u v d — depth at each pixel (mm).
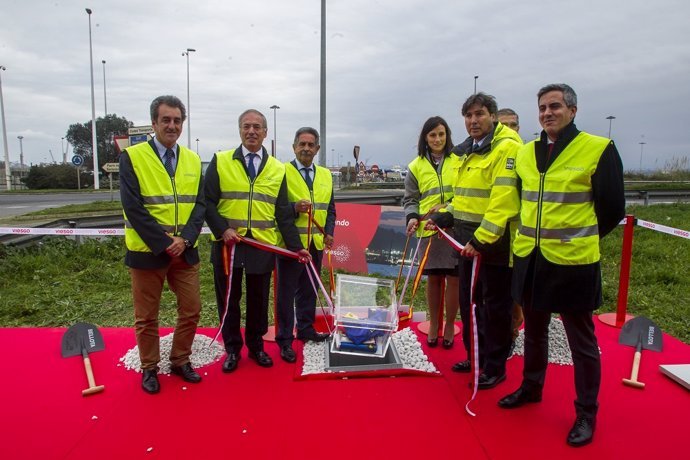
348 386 3256
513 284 2898
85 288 5996
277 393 3145
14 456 2447
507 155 3000
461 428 2736
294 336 3906
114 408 2939
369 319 3615
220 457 2449
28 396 3086
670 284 6215
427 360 3666
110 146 42938
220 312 3596
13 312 5055
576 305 2607
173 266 3277
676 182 24938
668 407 2986
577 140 2631
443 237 3662
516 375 3461
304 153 3961
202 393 3139
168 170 3191
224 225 3424
